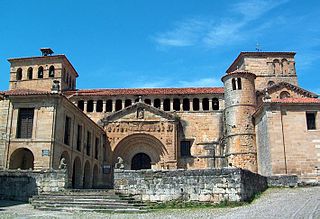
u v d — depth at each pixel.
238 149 43.84
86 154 41.50
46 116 33.44
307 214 18.14
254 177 26.55
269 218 17.62
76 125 38.62
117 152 47.94
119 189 24.41
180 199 23.44
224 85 47.88
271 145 37.19
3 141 33.22
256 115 43.12
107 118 48.03
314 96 49.09
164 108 50.91
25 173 26.84
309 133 37.53
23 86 54.66
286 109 38.25
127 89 53.34
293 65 54.91
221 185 23.27
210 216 19.05
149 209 22.36
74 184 38.84
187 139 48.62
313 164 36.72
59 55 54.56
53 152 32.59
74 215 19.91
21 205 24.27
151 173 24.19
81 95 50.72
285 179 30.09
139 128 47.47
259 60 55.06
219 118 49.38
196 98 50.84
